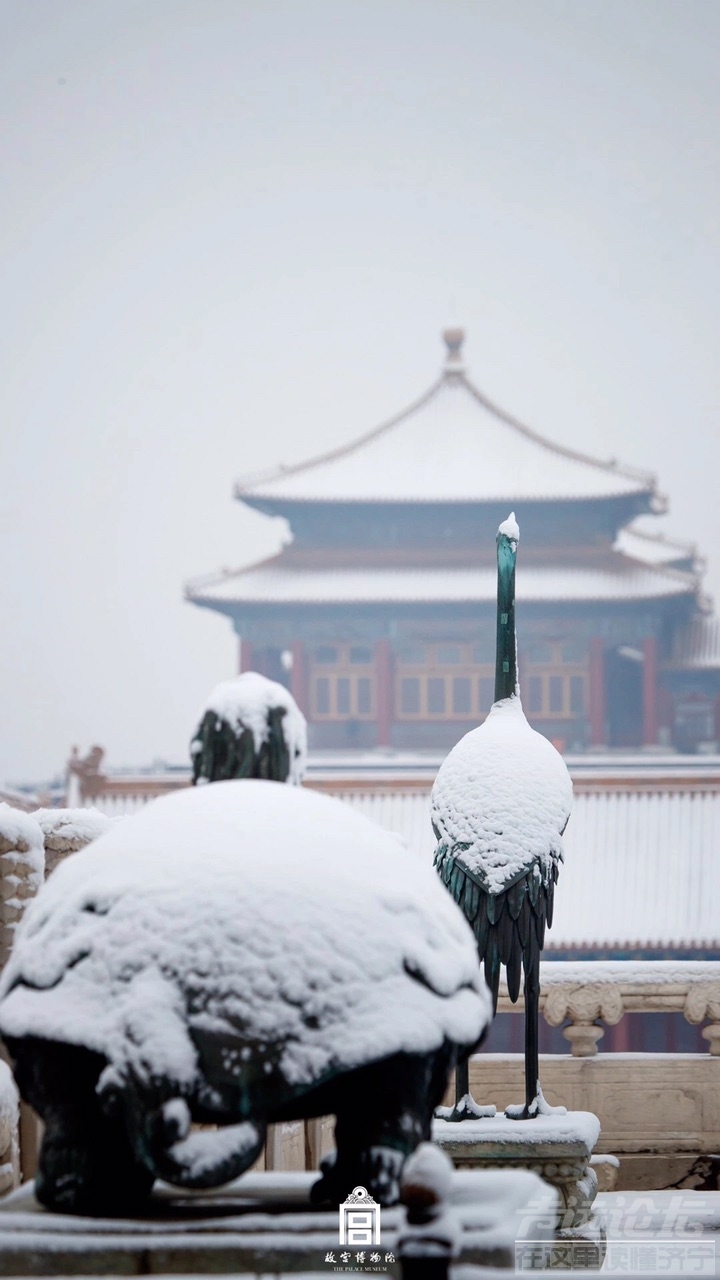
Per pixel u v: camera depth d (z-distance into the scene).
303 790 8.69
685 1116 18.83
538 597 165.00
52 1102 8.06
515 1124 13.25
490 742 13.83
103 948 7.76
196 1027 7.47
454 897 13.47
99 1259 7.47
